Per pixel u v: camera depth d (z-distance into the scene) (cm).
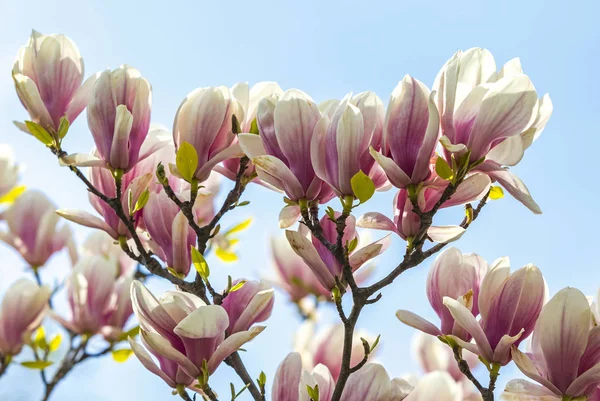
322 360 135
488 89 121
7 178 187
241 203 134
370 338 145
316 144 124
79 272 174
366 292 125
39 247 193
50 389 167
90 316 173
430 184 123
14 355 173
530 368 121
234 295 131
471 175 124
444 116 122
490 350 123
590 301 130
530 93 120
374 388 126
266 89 135
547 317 122
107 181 138
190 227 136
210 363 124
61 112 135
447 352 151
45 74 135
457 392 131
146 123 133
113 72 131
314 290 172
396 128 122
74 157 131
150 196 137
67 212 136
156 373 126
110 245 186
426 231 125
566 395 121
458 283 130
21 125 135
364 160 124
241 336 124
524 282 124
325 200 128
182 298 123
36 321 174
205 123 130
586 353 121
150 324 124
